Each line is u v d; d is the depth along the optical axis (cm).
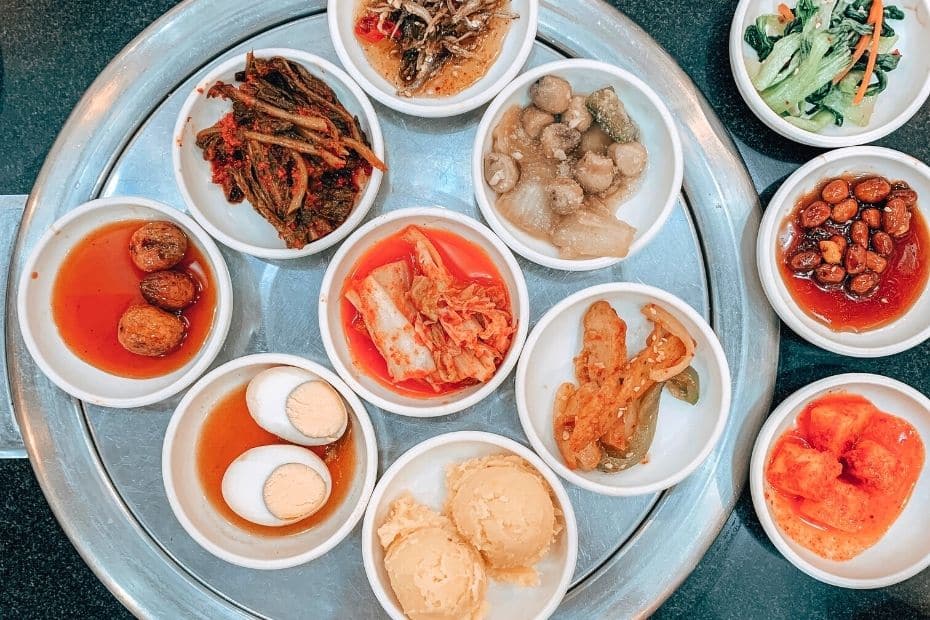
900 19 47
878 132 45
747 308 45
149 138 45
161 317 43
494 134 44
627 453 44
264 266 45
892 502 46
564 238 44
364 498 42
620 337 44
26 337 42
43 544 50
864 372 48
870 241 46
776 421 44
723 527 46
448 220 44
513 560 42
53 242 43
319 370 42
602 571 44
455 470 44
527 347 42
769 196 48
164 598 44
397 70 45
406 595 41
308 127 43
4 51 49
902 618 49
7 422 47
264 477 43
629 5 49
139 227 45
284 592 44
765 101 47
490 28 45
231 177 44
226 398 45
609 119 44
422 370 44
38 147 49
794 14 47
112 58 48
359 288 44
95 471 44
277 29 45
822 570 44
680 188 44
